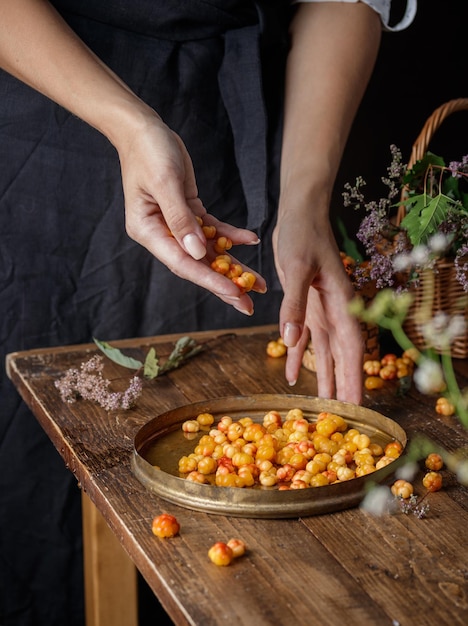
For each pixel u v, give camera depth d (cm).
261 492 91
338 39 125
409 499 94
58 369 121
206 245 107
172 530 88
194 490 92
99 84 109
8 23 113
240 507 91
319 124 122
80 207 138
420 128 172
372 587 83
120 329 145
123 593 131
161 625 155
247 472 95
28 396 116
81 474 100
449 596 82
